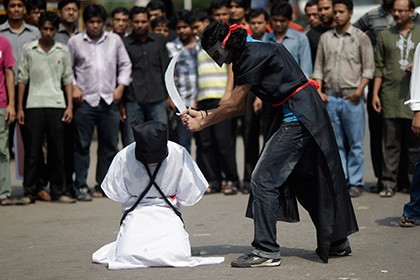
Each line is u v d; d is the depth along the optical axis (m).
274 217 14.71
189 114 14.83
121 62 24.09
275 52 14.54
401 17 22.55
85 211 21.86
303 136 14.63
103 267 15.16
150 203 15.21
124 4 54.03
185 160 15.22
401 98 22.69
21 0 23.16
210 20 24.94
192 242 17.42
